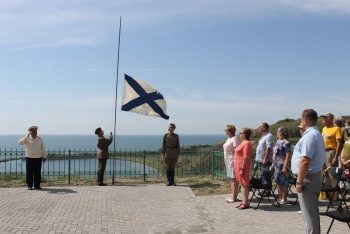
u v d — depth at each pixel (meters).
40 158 13.39
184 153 17.98
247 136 10.18
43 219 9.09
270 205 10.60
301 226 8.38
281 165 10.24
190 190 13.27
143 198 11.80
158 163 17.06
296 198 11.57
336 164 10.04
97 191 12.96
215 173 16.59
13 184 14.59
